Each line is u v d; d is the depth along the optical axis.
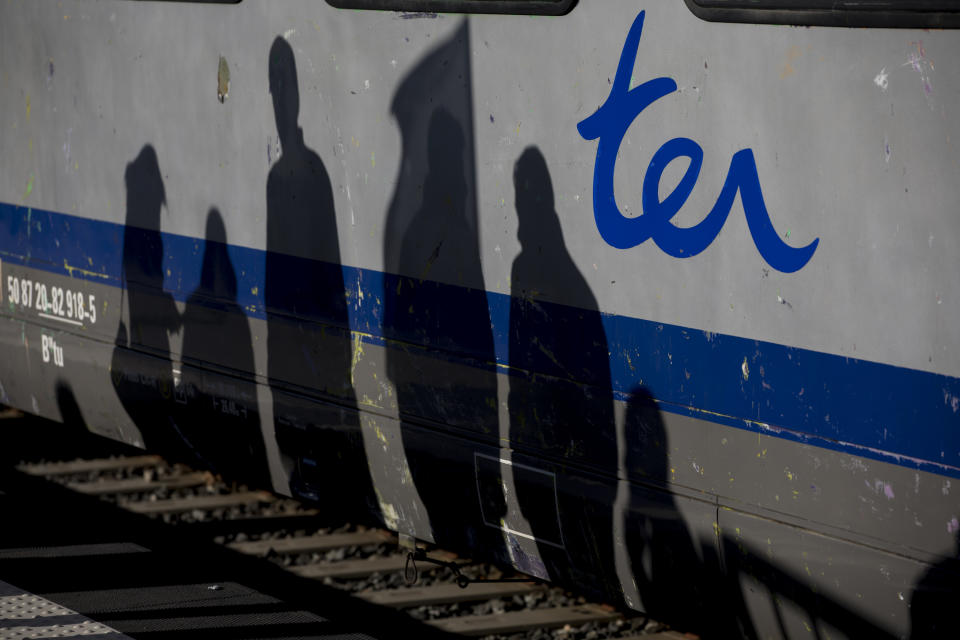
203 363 10.44
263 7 9.52
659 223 7.44
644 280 7.56
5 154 12.04
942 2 6.19
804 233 6.82
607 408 7.84
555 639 9.24
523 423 8.30
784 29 6.80
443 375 8.72
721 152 7.13
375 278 9.05
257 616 9.31
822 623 7.03
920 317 6.45
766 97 6.90
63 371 11.84
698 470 7.45
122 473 12.78
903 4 6.32
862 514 6.77
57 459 13.19
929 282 6.40
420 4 8.46
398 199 8.82
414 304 8.82
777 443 7.06
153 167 10.57
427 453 8.91
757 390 7.11
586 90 7.71
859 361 6.69
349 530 11.41
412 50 8.59
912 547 6.59
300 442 9.78
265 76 9.58
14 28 11.69
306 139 9.35
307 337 9.57
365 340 9.17
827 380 6.82
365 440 9.30
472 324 8.50
